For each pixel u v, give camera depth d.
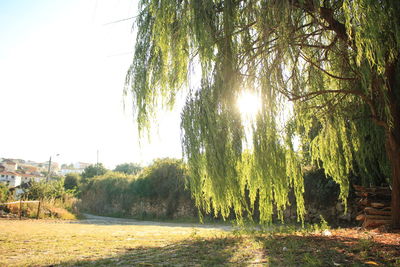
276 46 5.12
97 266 4.04
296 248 4.62
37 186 21.77
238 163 5.72
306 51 6.62
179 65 5.68
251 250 4.82
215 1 5.49
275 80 5.16
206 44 5.11
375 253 4.06
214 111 5.34
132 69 6.12
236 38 5.47
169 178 23.17
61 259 4.54
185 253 4.89
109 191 31.17
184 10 5.35
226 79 5.32
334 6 5.41
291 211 14.50
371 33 4.14
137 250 5.47
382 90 5.54
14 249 5.49
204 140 5.38
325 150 8.34
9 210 16.06
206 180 5.73
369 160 8.87
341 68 6.98
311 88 7.25
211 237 7.09
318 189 13.77
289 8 4.80
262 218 5.62
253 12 5.09
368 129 7.98
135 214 26.09
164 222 19.19
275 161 5.20
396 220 6.80
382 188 8.69
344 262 3.63
